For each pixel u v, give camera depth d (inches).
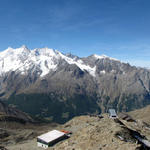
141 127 3799.2
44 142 3363.7
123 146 2060.8
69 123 4837.6
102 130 2583.7
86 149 2234.3
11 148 3410.4
